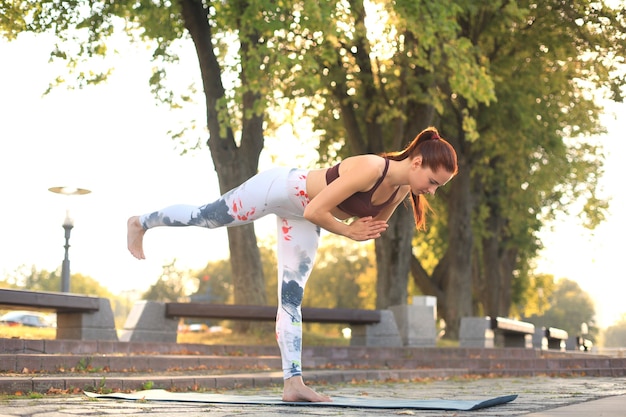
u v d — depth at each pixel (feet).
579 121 86.48
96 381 23.15
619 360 45.06
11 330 48.83
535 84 78.74
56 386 22.13
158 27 59.00
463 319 61.36
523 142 80.74
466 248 82.43
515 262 113.60
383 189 17.67
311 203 17.22
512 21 71.15
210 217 19.24
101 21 60.18
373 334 52.80
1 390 20.92
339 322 51.96
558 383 31.68
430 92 65.26
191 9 57.47
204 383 26.32
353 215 18.38
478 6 67.92
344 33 52.44
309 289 241.76
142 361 31.07
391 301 71.31
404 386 29.89
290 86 68.44
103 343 35.01
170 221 20.03
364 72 69.67
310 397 17.66
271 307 46.21
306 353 44.14
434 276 93.91
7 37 61.26
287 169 18.51
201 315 43.60
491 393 24.25
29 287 278.67
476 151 81.92
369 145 73.67
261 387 28.27
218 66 58.70
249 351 42.06
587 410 15.29
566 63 78.59
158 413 14.58
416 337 56.34
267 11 50.26
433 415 14.52
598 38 70.74
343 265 240.94
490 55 76.28
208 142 58.44
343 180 17.16
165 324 43.24
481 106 77.36
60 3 58.95
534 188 92.38
